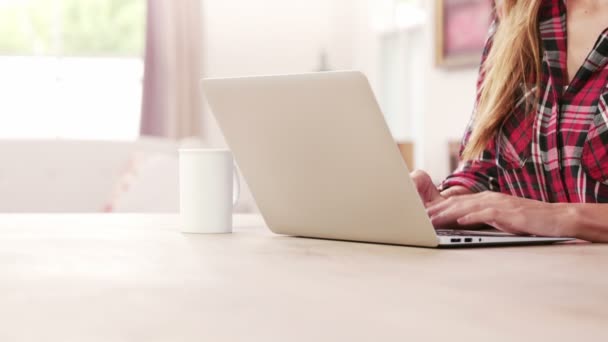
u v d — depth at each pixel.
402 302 0.50
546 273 0.65
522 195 1.47
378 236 0.93
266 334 0.39
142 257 0.78
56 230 1.16
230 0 6.75
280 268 0.68
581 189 1.39
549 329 0.41
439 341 0.38
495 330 0.40
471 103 4.98
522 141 1.46
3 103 6.45
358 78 0.84
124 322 0.42
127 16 6.54
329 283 0.59
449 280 0.61
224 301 0.50
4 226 1.25
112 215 1.58
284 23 6.87
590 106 1.39
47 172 3.78
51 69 6.49
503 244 0.94
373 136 0.86
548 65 1.44
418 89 5.61
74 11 6.51
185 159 1.10
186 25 6.42
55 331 0.40
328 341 0.38
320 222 0.99
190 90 6.45
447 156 5.18
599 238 0.99
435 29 5.26
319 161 0.94
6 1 6.43
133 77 6.56
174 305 0.48
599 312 0.46
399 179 0.86
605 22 1.42
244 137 1.02
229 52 6.77
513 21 1.47
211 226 1.10
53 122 6.50
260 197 1.06
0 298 0.51
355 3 6.79
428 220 0.86
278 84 0.94
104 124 6.55
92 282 0.59
